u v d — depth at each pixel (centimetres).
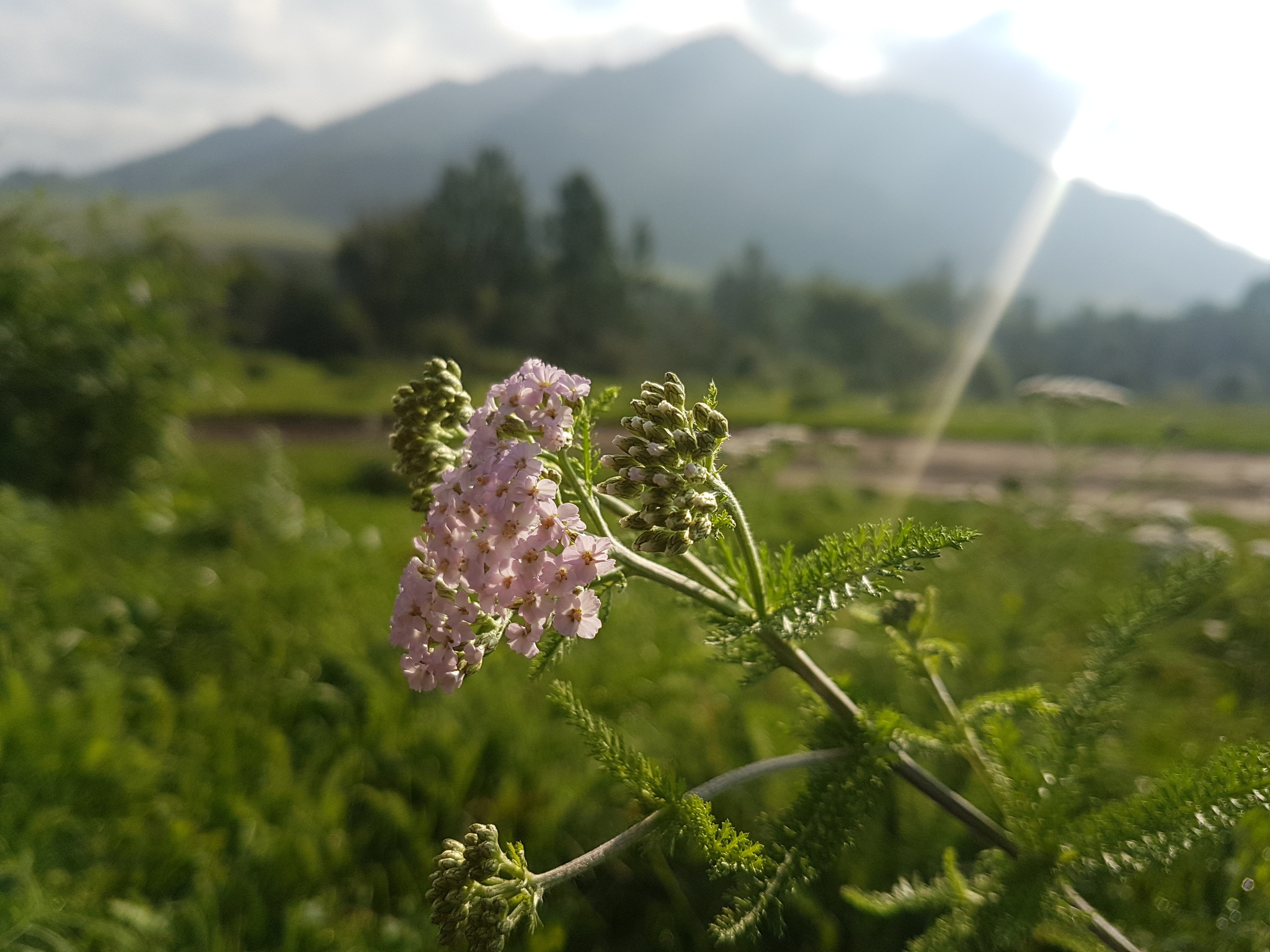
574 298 8775
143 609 577
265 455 1033
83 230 1134
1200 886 293
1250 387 9119
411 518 1149
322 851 349
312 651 535
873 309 8169
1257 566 559
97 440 1089
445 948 295
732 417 3250
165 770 397
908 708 436
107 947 299
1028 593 614
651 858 339
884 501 1267
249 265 6262
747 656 234
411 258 7900
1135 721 419
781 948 306
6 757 376
